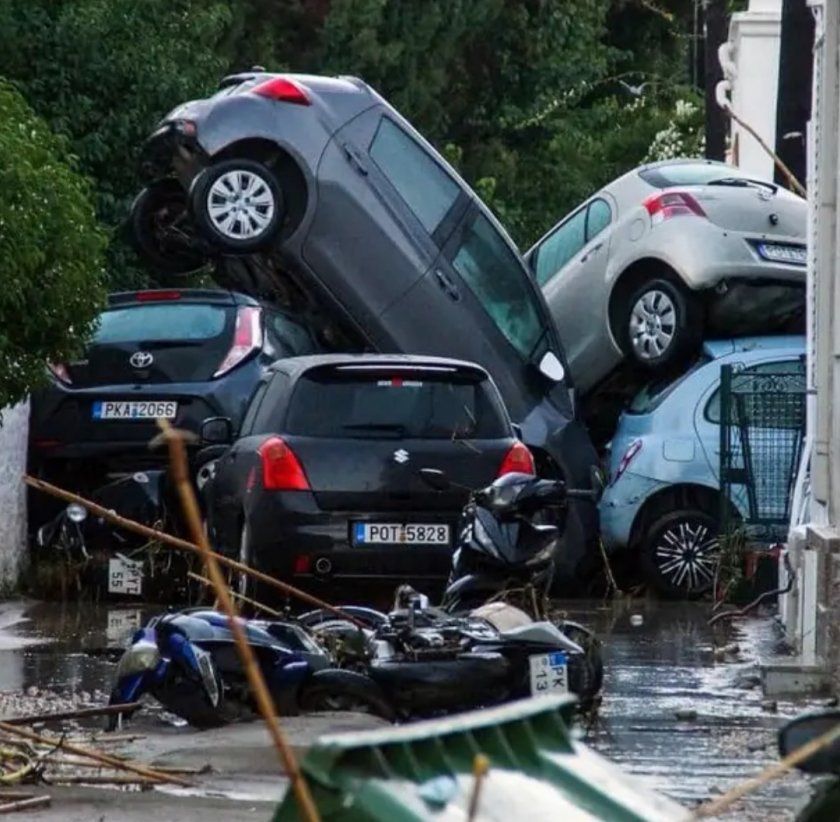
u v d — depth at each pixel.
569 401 57.91
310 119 56.19
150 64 69.50
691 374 55.62
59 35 68.62
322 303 57.28
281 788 27.00
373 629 33.03
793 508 48.16
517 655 31.80
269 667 31.75
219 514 47.66
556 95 118.00
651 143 121.19
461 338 57.22
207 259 60.34
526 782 11.44
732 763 29.80
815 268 46.44
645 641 45.16
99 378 54.59
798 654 41.03
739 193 59.75
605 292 60.94
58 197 37.28
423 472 44.53
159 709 33.78
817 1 45.72
